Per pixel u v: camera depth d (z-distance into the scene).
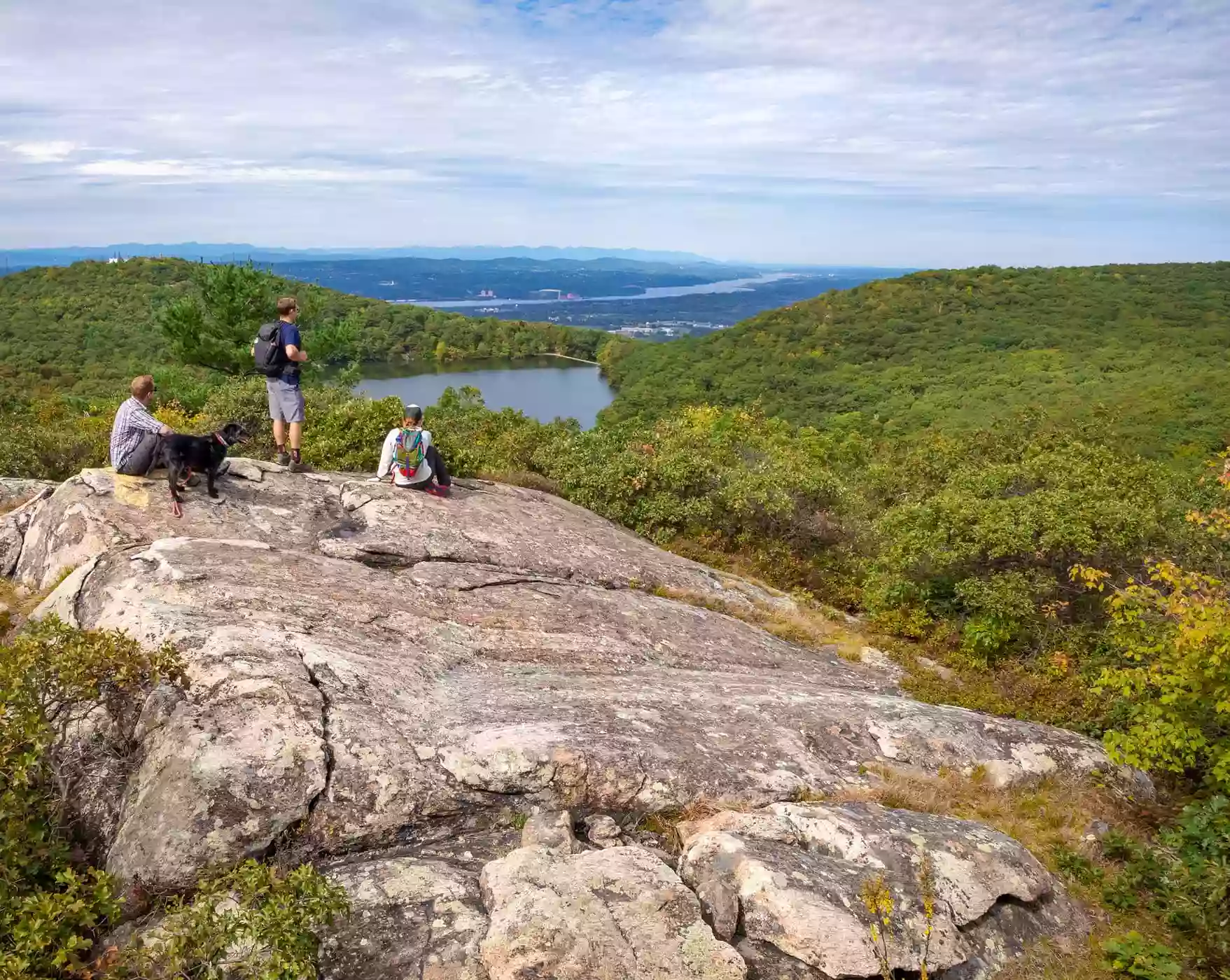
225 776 4.02
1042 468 13.80
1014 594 9.72
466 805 4.50
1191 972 4.27
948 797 5.64
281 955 3.22
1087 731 8.14
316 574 6.62
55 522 7.13
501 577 7.86
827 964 3.63
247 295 20.31
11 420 16.44
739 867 4.06
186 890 3.71
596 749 4.91
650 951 3.47
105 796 4.31
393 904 3.76
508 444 15.67
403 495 8.98
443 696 5.34
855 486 21.36
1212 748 6.26
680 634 7.91
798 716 6.21
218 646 4.90
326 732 4.46
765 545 12.92
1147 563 7.36
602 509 13.08
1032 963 4.18
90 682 4.31
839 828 4.57
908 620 10.68
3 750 3.77
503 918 3.54
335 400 14.40
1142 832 5.89
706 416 31.05
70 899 3.36
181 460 7.37
